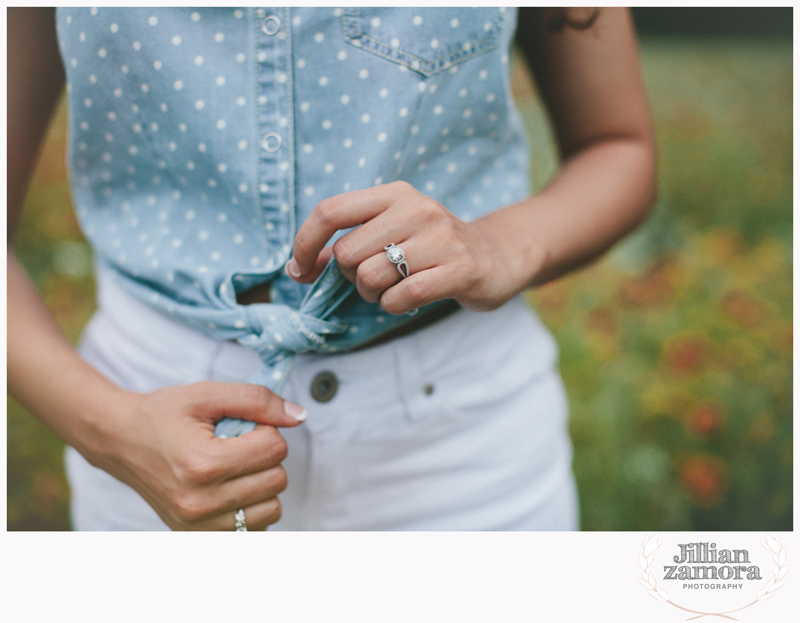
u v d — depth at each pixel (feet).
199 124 2.27
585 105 2.87
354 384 2.53
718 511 5.46
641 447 5.63
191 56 2.20
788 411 5.58
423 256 2.05
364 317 2.41
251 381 2.35
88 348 3.02
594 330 6.56
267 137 2.27
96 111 2.37
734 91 12.16
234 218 2.44
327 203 2.05
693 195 8.86
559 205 2.64
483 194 2.66
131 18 2.17
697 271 7.20
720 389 5.60
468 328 2.68
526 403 2.92
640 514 5.36
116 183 2.57
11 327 2.58
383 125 2.28
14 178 2.72
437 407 2.62
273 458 2.23
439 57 2.27
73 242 7.46
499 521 2.85
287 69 2.22
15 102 2.63
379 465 2.66
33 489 5.72
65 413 2.42
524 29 2.79
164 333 2.61
